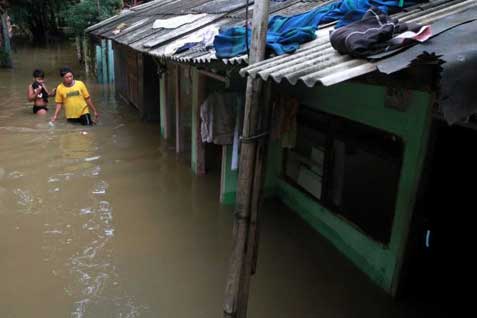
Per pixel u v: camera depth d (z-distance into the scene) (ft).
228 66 12.51
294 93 19.27
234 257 10.19
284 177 21.58
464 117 5.63
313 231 19.10
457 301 13.99
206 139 19.97
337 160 17.38
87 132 31.83
